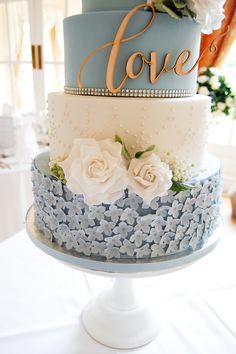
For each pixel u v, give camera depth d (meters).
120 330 0.78
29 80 2.27
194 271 1.07
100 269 0.63
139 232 0.61
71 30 0.67
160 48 0.63
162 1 0.59
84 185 0.52
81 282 0.99
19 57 2.22
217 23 0.69
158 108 0.62
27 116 1.85
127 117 0.62
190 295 0.94
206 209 0.68
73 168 0.53
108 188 0.52
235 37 1.46
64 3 2.01
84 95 0.69
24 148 1.73
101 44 0.63
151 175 0.54
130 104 0.61
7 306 0.87
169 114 0.63
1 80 2.30
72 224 0.64
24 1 2.06
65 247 0.67
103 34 0.62
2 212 1.68
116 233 0.61
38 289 0.94
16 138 1.75
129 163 0.58
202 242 0.71
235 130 1.85
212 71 1.33
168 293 0.95
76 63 0.69
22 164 1.71
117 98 0.64
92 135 0.65
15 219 1.71
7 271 1.02
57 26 2.07
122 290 0.85
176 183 0.61
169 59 0.65
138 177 0.54
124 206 0.59
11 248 1.15
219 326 0.82
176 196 0.61
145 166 0.54
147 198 0.54
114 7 0.67
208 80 1.31
